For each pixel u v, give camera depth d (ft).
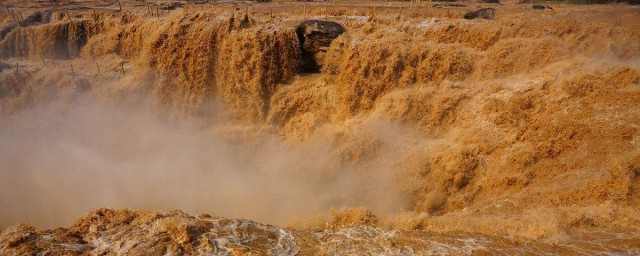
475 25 63.26
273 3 93.40
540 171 42.32
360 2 93.56
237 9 81.71
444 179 46.98
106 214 31.14
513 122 48.19
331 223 34.99
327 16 74.23
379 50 60.23
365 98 60.54
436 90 57.06
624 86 47.47
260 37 63.26
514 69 57.82
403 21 68.28
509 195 41.16
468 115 52.95
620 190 35.01
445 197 46.26
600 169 38.73
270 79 63.67
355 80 60.75
